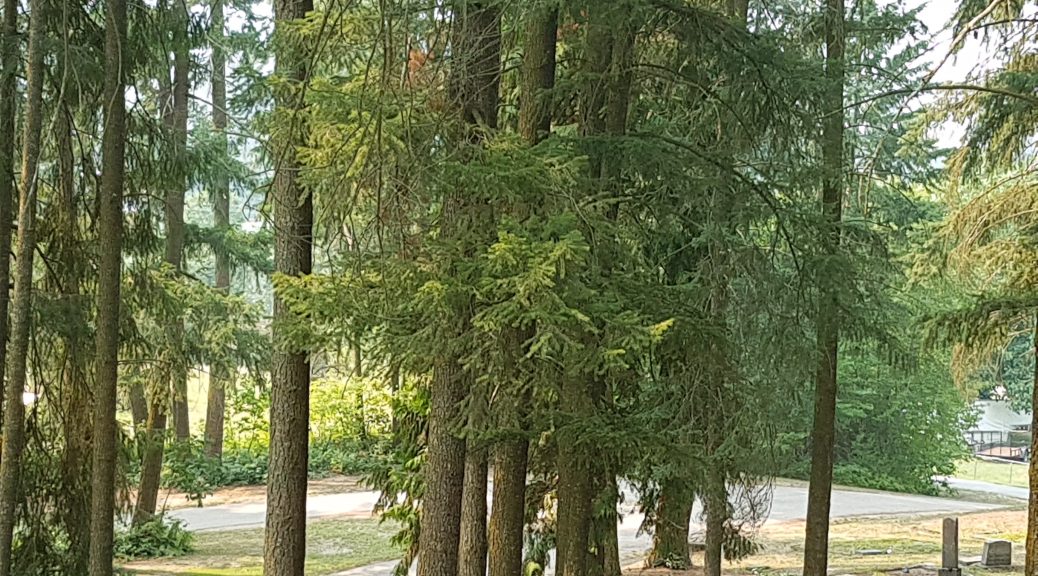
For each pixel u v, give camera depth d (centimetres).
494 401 636
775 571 1410
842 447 2814
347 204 568
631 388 799
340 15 552
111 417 673
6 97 716
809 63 719
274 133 627
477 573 767
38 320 778
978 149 1002
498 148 555
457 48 621
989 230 1061
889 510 2227
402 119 525
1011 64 973
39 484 805
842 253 757
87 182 817
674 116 833
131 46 790
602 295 580
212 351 1367
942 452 2758
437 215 636
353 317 575
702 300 773
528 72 675
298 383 697
